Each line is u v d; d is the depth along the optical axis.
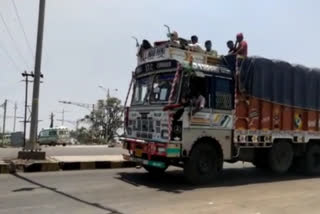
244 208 8.62
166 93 11.43
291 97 14.35
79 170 13.73
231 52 13.20
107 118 57.97
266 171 15.32
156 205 8.66
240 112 12.63
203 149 11.66
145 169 13.88
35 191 9.64
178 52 11.71
